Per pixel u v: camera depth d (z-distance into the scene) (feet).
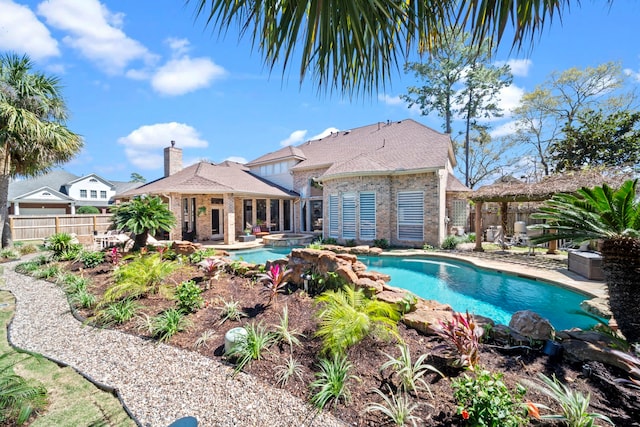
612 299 14.94
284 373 13.28
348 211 60.23
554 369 12.48
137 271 24.30
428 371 12.57
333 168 66.03
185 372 14.10
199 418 11.15
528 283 32.50
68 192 139.03
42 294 27.14
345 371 12.41
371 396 11.46
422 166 53.57
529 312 15.47
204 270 25.80
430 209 53.16
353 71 8.63
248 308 20.49
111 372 14.44
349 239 59.93
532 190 40.40
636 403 10.10
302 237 66.95
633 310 13.92
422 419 10.08
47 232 62.59
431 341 14.73
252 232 74.38
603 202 14.67
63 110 49.39
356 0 6.57
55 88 47.93
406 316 16.81
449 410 10.31
